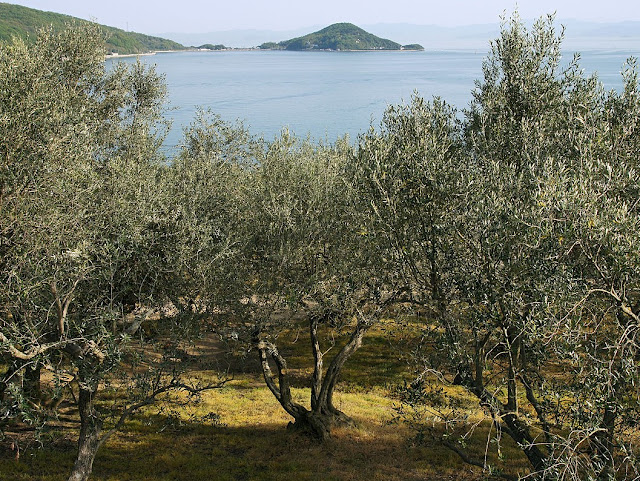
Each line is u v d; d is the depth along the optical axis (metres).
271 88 188.50
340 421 18.41
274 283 15.82
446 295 11.72
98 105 22.61
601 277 9.27
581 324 9.41
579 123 13.41
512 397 11.09
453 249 11.35
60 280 11.52
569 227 8.97
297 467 16.03
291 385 23.28
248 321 16.17
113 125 22.03
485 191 11.45
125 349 13.09
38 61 16.81
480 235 10.67
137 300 14.19
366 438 17.88
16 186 11.65
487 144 14.63
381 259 13.54
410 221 12.25
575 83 15.50
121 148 21.44
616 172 10.69
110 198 13.90
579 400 9.05
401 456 16.62
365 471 15.72
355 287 14.85
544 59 15.91
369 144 13.67
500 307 10.09
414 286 12.90
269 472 15.70
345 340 28.20
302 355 26.59
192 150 22.27
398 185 12.36
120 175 15.14
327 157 19.81
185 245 13.84
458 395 20.05
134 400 13.74
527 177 11.34
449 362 11.30
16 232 11.40
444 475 15.45
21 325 11.70
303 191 16.98
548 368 12.38
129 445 17.25
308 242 16.16
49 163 12.24
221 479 15.25
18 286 10.67
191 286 14.30
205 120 23.06
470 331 11.63
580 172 10.05
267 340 17.42
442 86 167.12
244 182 18.14
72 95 19.00
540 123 14.26
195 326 14.18
